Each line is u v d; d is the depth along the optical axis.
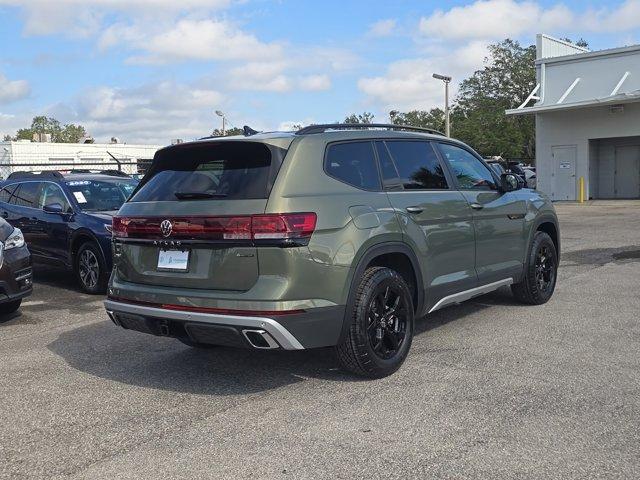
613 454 3.50
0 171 35.19
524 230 6.77
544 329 6.13
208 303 4.30
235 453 3.69
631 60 25.19
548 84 27.66
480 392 4.49
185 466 3.55
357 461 3.53
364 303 4.59
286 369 5.22
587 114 26.62
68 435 4.02
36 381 5.12
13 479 3.45
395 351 4.96
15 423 4.24
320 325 4.36
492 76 51.88
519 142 48.31
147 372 5.28
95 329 6.88
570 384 4.59
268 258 4.19
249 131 5.41
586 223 16.83
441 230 5.43
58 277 10.71
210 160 4.72
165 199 4.71
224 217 4.27
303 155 4.53
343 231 4.48
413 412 4.18
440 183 5.69
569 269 9.53
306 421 4.11
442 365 5.12
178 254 4.54
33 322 7.34
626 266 9.62
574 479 3.24
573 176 27.33
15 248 7.28
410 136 5.59
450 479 3.29
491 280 6.22
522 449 3.59
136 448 3.80
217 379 5.04
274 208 4.20
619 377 4.70
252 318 4.13
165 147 4.96
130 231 4.81
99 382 5.05
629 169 27.25
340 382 4.84
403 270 5.21
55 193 9.72
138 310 4.66
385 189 5.04
